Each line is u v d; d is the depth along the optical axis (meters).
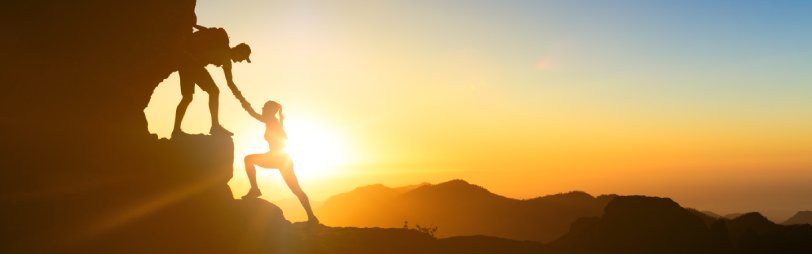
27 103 10.93
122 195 11.17
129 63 12.64
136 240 10.66
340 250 12.75
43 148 10.88
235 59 13.33
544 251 17.45
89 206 10.62
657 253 56.59
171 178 11.80
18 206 9.90
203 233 11.38
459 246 15.72
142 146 11.92
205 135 12.59
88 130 11.72
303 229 13.96
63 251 9.81
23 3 10.69
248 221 12.38
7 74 10.54
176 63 13.17
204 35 13.05
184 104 12.72
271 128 13.31
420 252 14.35
